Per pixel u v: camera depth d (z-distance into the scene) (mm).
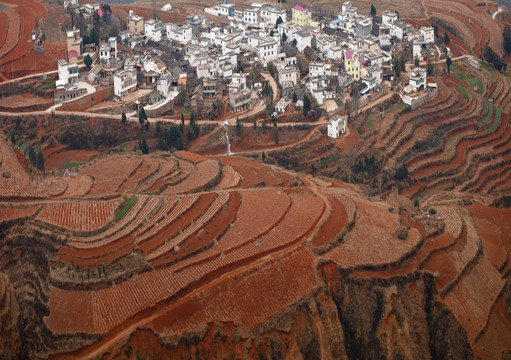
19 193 156250
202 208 156500
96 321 123375
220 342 125375
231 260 138250
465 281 155000
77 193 160625
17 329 122062
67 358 118375
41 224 146875
